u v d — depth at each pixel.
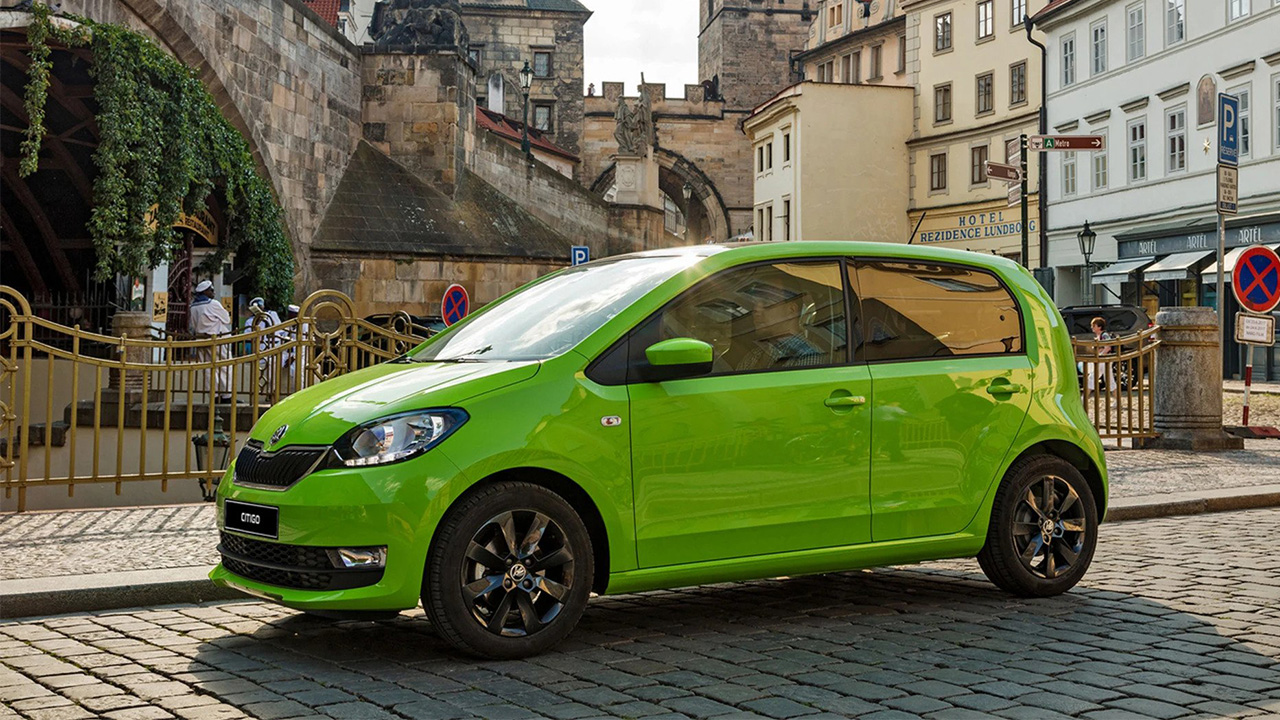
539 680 5.28
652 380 5.99
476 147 39.03
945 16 58.34
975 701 4.89
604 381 5.93
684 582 6.07
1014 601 7.00
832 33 69.50
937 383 6.80
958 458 6.83
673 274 6.29
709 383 6.15
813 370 6.46
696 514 6.04
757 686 5.15
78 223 25.08
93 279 25.41
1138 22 41.12
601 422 5.83
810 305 6.57
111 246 21.41
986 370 7.02
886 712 4.75
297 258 32.12
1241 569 7.97
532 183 42.62
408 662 5.62
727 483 6.11
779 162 63.59
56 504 14.54
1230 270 34.72
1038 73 52.16
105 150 21.17
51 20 20.09
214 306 21.78
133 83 21.44
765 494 6.22
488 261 34.88
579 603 5.78
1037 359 7.24
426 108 36.72
